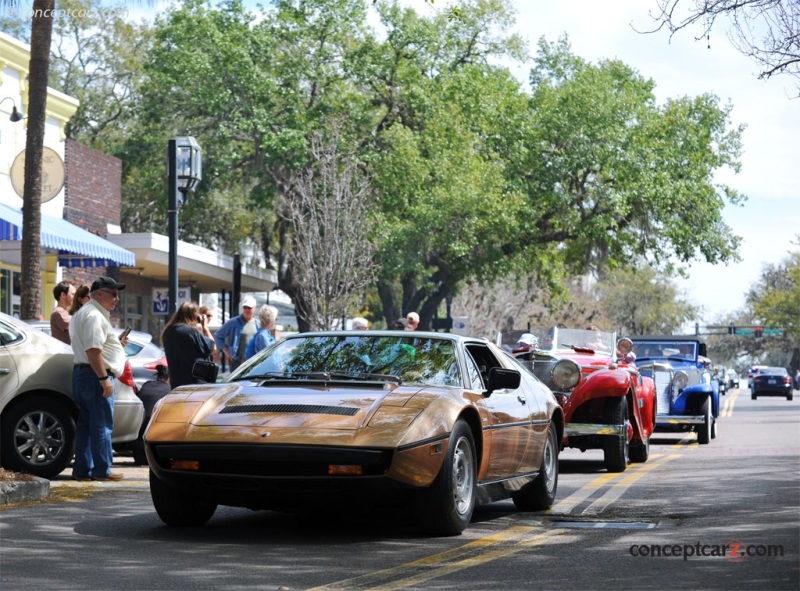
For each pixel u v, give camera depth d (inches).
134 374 979.9
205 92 2694.4
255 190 2849.4
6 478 627.8
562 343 1083.9
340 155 2600.9
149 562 440.5
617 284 5620.1
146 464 860.6
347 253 2514.8
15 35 3307.1
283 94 2751.0
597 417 886.4
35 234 1181.7
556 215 3004.4
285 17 2753.4
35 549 464.8
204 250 2180.1
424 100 2856.8
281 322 3914.9
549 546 490.9
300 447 477.7
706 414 1221.1
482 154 2982.3
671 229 2974.9
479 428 538.3
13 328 736.3
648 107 3122.5
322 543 495.5
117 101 3582.7
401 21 2933.1
